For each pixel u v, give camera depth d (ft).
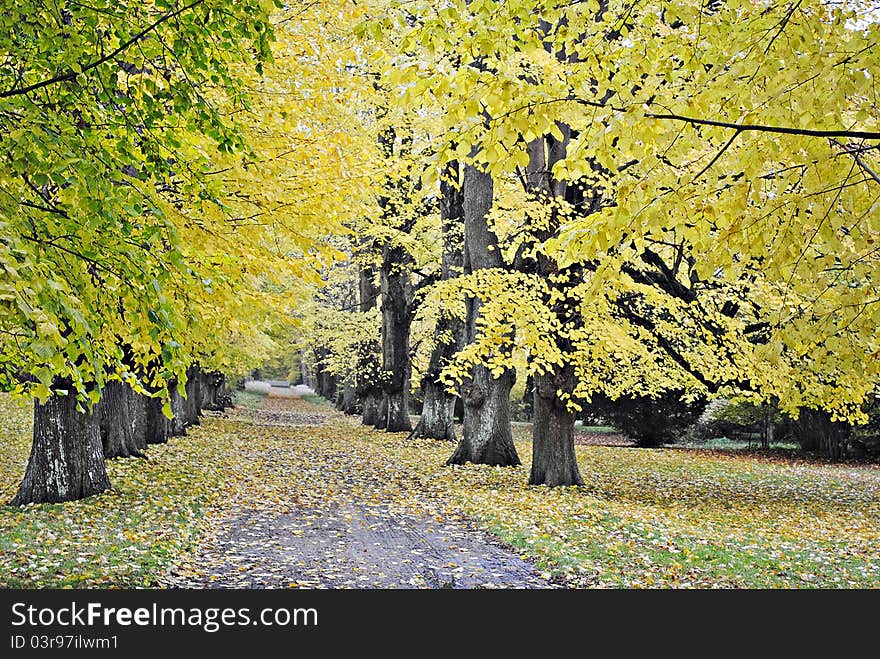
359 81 24.76
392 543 29.01
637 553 27.43
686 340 41.34
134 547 25.45
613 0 15.21
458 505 38.65
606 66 13.78
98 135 14.01
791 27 12.55
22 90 12.65
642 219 12.76
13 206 12.06
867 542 32.78
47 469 34.50
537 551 27.30
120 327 14.85
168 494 37.81
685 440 96.37
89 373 13.47
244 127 19.66
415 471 53.57
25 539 25.79
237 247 19.15
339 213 22.84
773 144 12.07
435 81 12.82
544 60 15.28
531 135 13.26
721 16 13.24
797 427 82.17
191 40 13.89
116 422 49.65
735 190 12.71
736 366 37.14
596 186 39.78
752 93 12.73
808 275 12.90
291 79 22.98
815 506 44.70
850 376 30.37
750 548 29.37
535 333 37.11
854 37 11.45
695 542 29.91
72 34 13.20
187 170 16.26
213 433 78.69
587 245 13.34
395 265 84.28
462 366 42.09
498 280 39.34
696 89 13.37
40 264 11.01
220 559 25.25
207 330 17.63
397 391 90.74
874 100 12.27
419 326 100.07
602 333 38.19
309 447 70.33
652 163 13.00
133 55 14.08
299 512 35.73
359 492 43.04
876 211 11.53
